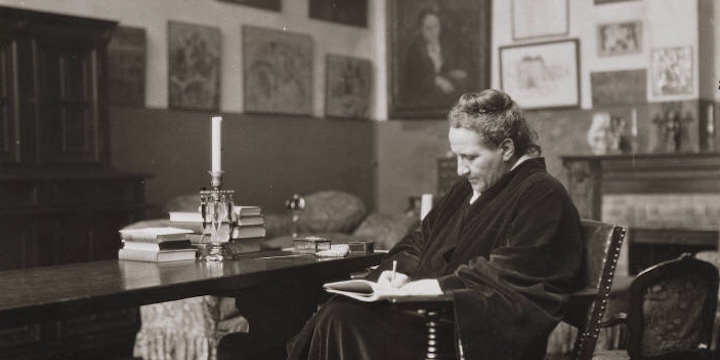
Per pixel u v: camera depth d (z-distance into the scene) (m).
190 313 6.18
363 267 4.63
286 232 10.02
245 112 10.70
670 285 4.48
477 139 3.73
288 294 4.75
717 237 10.05
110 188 7.93
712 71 10.91
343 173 12.31
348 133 12.41
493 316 3.38
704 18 10.77
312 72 11.75
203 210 4.44
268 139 11.05
